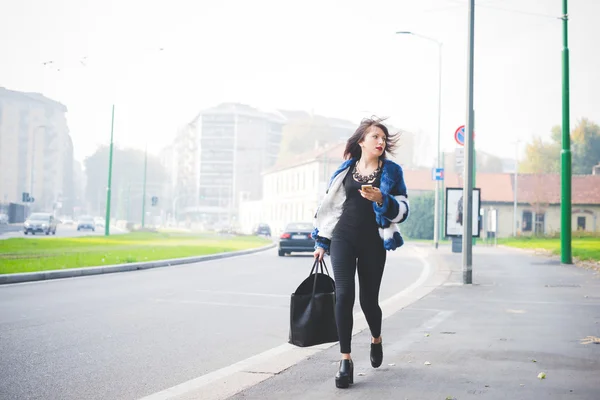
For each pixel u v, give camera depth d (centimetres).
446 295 1265
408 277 1770
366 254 537
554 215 7256
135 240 4197
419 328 841
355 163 545
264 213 10094
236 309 1084
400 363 610
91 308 1068
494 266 2094
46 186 16050
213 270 1998
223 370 620
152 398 511
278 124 15362
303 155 9119
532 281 1563
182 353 707
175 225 13525
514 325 866
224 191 14962
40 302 1137
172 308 1087
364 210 531
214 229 10156
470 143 1515
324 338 541
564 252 2177
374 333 568
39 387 547
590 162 8612
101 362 655
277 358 662
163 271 1936
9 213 8819
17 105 15262
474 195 2053
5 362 646
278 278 1714
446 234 2106
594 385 516
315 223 548
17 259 1994
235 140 14912
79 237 4500
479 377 546
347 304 521
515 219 6994
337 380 512
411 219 6394
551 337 764
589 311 1020
